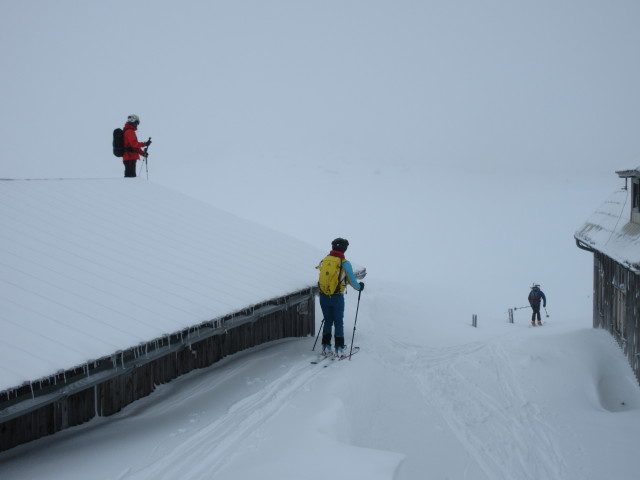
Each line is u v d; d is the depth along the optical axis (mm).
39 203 10047
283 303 9320
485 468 7645
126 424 6684
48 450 5867
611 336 14156
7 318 5934
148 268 8438
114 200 11344
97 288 7262
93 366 5703
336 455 5754
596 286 16156
